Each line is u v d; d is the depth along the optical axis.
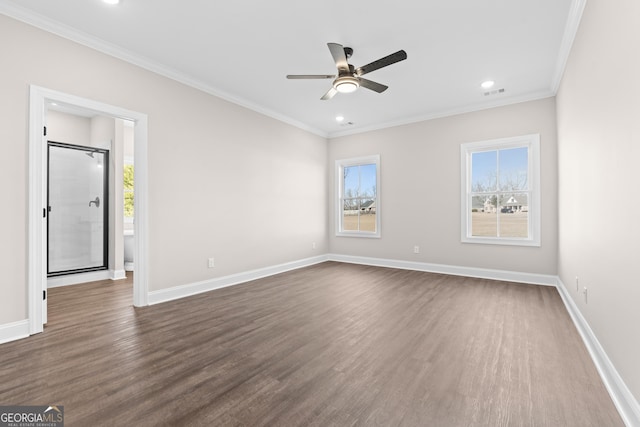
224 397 1.66
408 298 3.56
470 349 2.23
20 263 2.46
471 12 2.53
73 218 4.64
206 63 3.40
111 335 2.50
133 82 3.20
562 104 3.49
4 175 2.38
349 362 2.04
